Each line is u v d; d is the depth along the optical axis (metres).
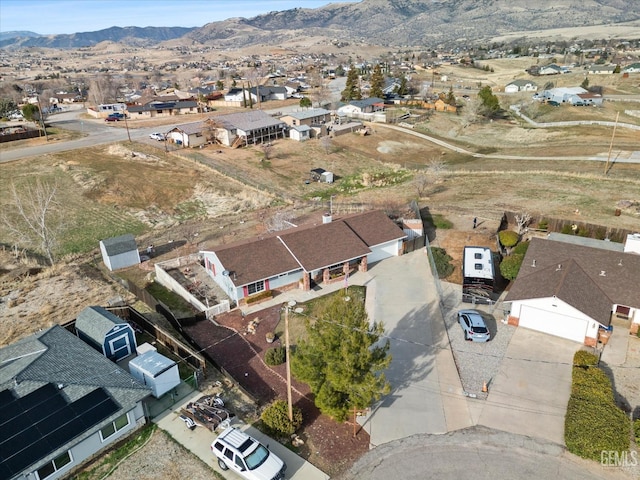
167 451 21.33
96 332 27.66
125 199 58.75
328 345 20.94
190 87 181.50
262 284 34.44
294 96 140.25
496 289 35.72
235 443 20.08
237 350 28.81
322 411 22.09
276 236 37.34
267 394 25.00
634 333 29.06
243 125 83.25
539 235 43.34
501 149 86.75
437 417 22.97
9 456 18.55
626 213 46.94
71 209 55.41
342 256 36.75
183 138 80.62
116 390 22.31
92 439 20.77
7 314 33.72
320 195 62.12
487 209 50.59
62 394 21.59
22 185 60.75
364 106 110.88
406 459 20.66
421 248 42.78
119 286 38.03
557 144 84.06
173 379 25.06
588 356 25.78
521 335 29.45
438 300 33.94
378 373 26.12
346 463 20.58
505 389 24.73
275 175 69.38
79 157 71.69
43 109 119.69
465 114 108.44
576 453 20.36
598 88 134.88
